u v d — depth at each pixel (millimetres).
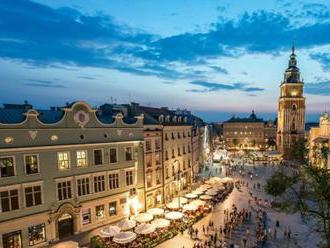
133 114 50656
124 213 41000
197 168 82250
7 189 28672
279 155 113938
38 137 31188
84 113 35844
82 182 35656
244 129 159625
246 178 77125
